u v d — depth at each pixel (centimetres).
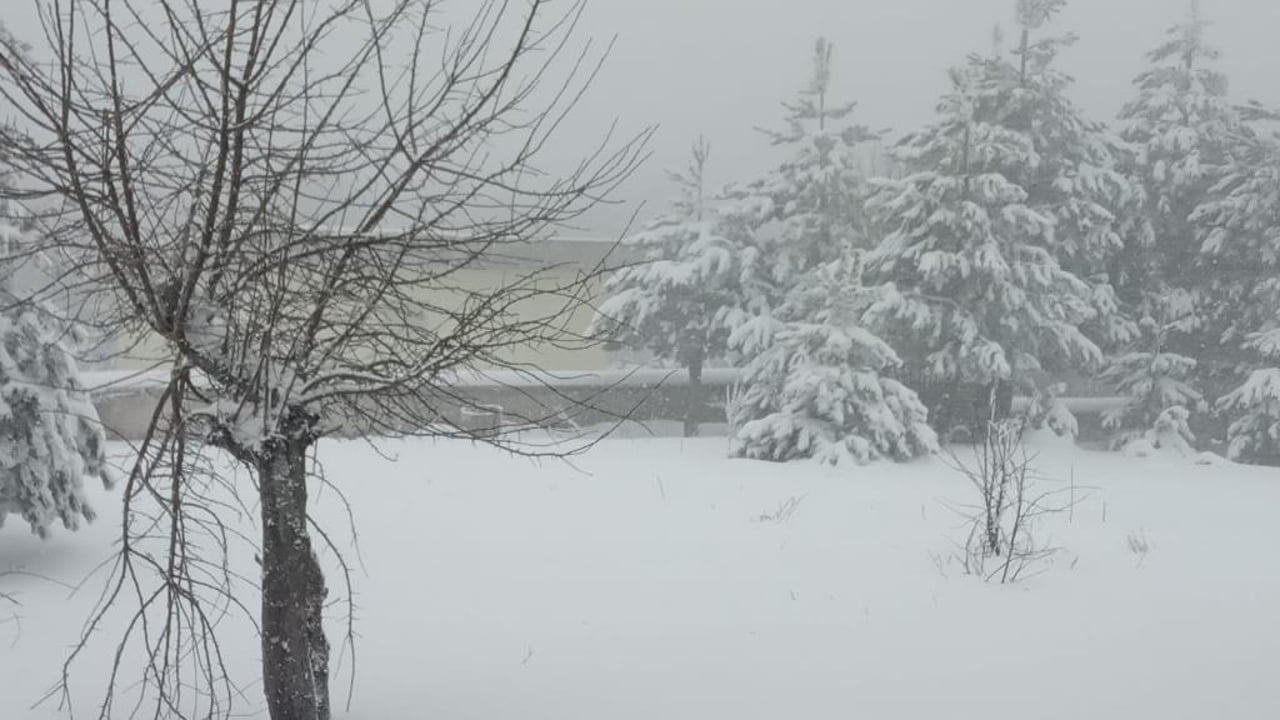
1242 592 920
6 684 639
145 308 419
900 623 809
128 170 389
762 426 1927
